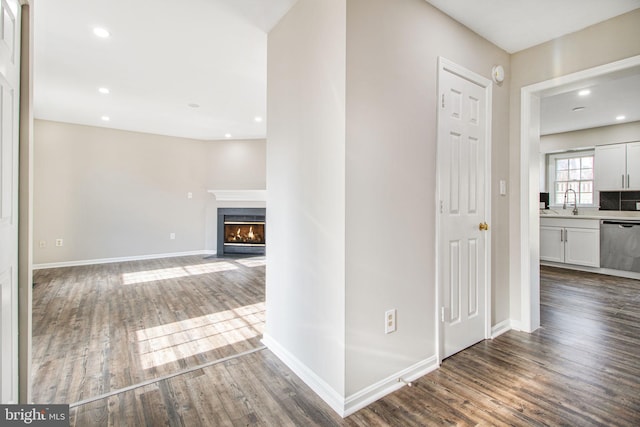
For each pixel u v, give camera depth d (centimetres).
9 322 135
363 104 169
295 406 171
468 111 236
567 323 286
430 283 209
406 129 191
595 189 523
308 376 192
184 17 225
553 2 203
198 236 666
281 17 223
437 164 212
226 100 409
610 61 221
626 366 210
